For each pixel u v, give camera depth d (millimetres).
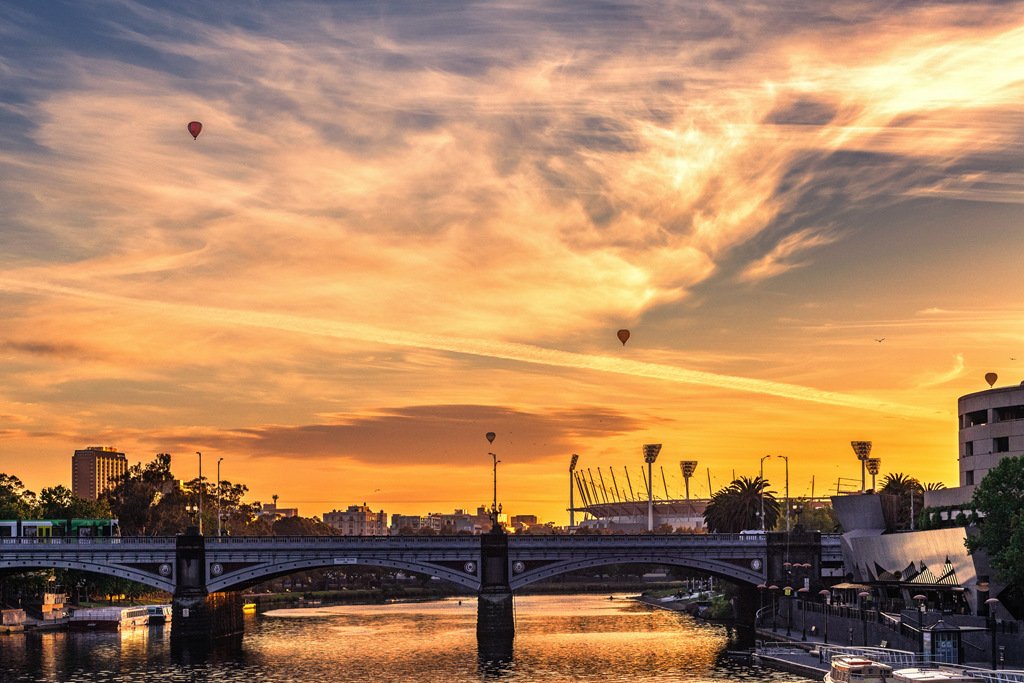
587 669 123812
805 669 115500
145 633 174625
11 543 152875
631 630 176875
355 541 154625
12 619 177250
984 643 104562
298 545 154375
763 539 163000
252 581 158500
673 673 118750
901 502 172750
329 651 146750
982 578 115188
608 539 158375
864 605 139750
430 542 155250
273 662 134000
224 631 166750
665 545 160125
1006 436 138000
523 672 122188
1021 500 106688
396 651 146125
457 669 125688
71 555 153250
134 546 153750
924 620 118250
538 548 156375
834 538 164875
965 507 134125
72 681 117438
